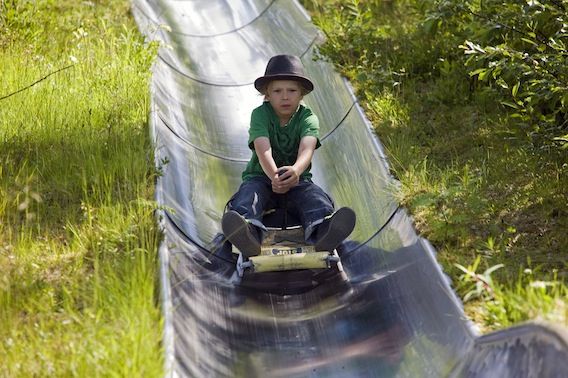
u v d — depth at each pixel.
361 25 13.62
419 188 8.79
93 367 5.72
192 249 8.24
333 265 8.13
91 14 15.26
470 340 6.11
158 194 8.59
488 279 6.37
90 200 8.67
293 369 6.75
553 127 9.28
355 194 9.56
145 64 12.11
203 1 16.67
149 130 10.00
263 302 7.67
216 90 13.26
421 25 13.12
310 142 8.48
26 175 9.09
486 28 9.99
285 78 8.51
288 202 8.43
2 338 6.30
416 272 7.42
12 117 10.45
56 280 7.24
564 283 6.95
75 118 10.48
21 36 13.31
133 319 6.23
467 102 11.38
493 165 9.44
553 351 5.02
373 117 10.95
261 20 15.73
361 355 6.84
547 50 10.02
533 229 8.06
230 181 10.45
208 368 6.41
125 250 7.63
